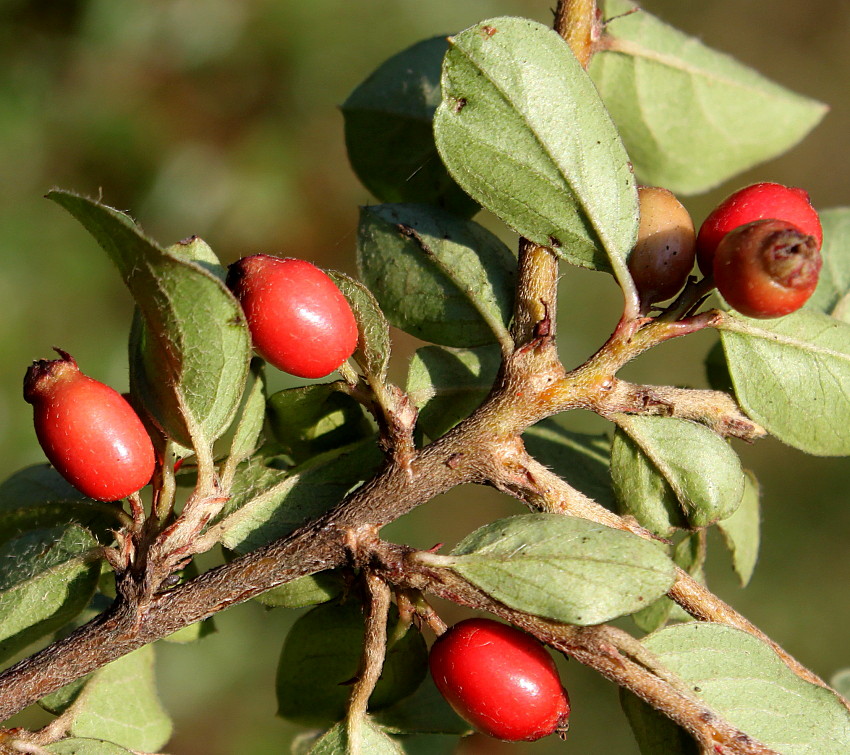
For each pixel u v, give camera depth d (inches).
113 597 7.4
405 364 15.8
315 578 7.1
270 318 6.8
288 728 14.3
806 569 16.0
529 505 6.9
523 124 6.9
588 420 14.8
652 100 8.1
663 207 6.9
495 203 6.9
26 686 6.8
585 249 6.9
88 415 6.7
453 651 6.8
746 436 7.0
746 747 6.7
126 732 7.3
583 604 6.6
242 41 17.4
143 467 6.7
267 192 17.1
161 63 17.2
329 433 7.2
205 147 17.1
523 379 6.9
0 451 14.1
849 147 20.9
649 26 8.0
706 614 6.9
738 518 7.5
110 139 16.5
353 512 6.9
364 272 7.2
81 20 16.7
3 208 15.6
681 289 7.0
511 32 6.9
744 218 6.8
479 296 7.1
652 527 7.0
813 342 6.9
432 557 6.7
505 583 6.6
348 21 17.8
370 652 6.8
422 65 7.8
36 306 15.2
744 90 8.1
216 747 14.1
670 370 16.7
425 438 7.4
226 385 6.7
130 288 6.6
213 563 12.4
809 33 22.1
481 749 11.0
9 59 16.5
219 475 7.0
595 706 14.7
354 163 7.8
